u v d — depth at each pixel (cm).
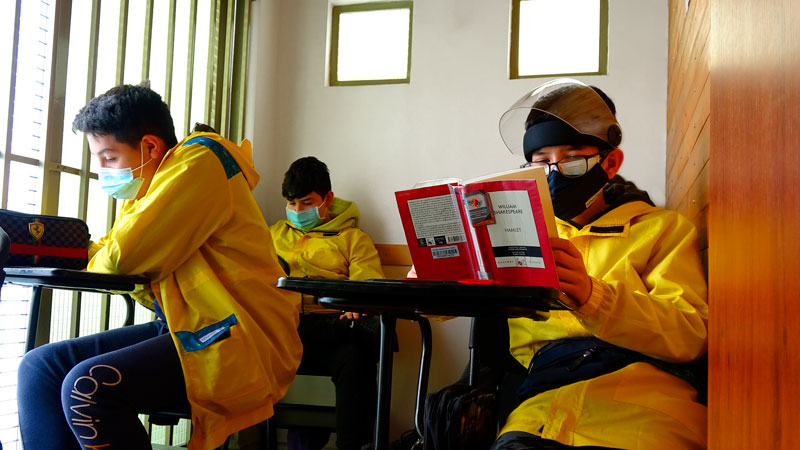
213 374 157
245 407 163
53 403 165
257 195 354
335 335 265
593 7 338
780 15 46
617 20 325
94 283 152
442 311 122
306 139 366
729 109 66
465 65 346
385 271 348
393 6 364
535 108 149
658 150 314
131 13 276
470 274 124
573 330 144
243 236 180
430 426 129
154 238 159
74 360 170
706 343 129
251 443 346
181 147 176
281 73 372
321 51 369
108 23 262
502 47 342
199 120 333
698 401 133
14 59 213
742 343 58
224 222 174
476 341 168
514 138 157
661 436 113
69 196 242
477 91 343
